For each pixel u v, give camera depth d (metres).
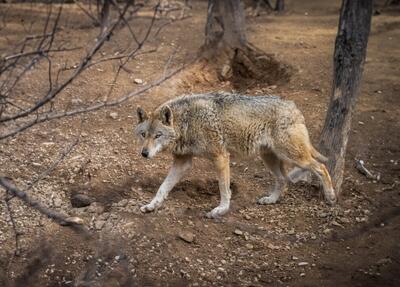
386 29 25.45
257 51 19.72
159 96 16.34
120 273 9.21
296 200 11.64
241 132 10.65
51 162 12.34
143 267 9.39
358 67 11.33
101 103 6.21
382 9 30.88
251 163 13.26
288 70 18.80
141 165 12.61
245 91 17.83
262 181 12.44
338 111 11.51
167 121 10.38
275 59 19.59
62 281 9.02
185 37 23.20
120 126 14.38
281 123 10.54
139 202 11.10
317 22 27.83
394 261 9.61
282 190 11.58
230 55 19.30
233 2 19.23
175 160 11.02
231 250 10.01
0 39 20.92
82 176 11.90
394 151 13.58
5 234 9.83
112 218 10.41
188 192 11.91
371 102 16.23
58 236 9.86
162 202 11.03
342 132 11.54
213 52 19.31
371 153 13.50
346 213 11.08
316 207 11.32
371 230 10.53
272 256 9.91
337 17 29.30
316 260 9.77
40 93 15.98
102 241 9.81
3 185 5.30
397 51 21.47
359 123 14.91
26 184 11.39
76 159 12.48
